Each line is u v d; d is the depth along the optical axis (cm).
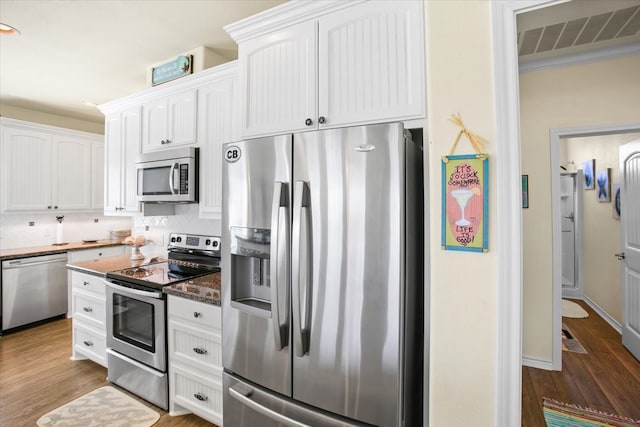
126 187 296
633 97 234
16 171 359
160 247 309
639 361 268
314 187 129
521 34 215
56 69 292
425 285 137
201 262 270
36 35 234
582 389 233
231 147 158
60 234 425
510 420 104
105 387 230
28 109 405
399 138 114
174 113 258
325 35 158
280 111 172
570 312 389
